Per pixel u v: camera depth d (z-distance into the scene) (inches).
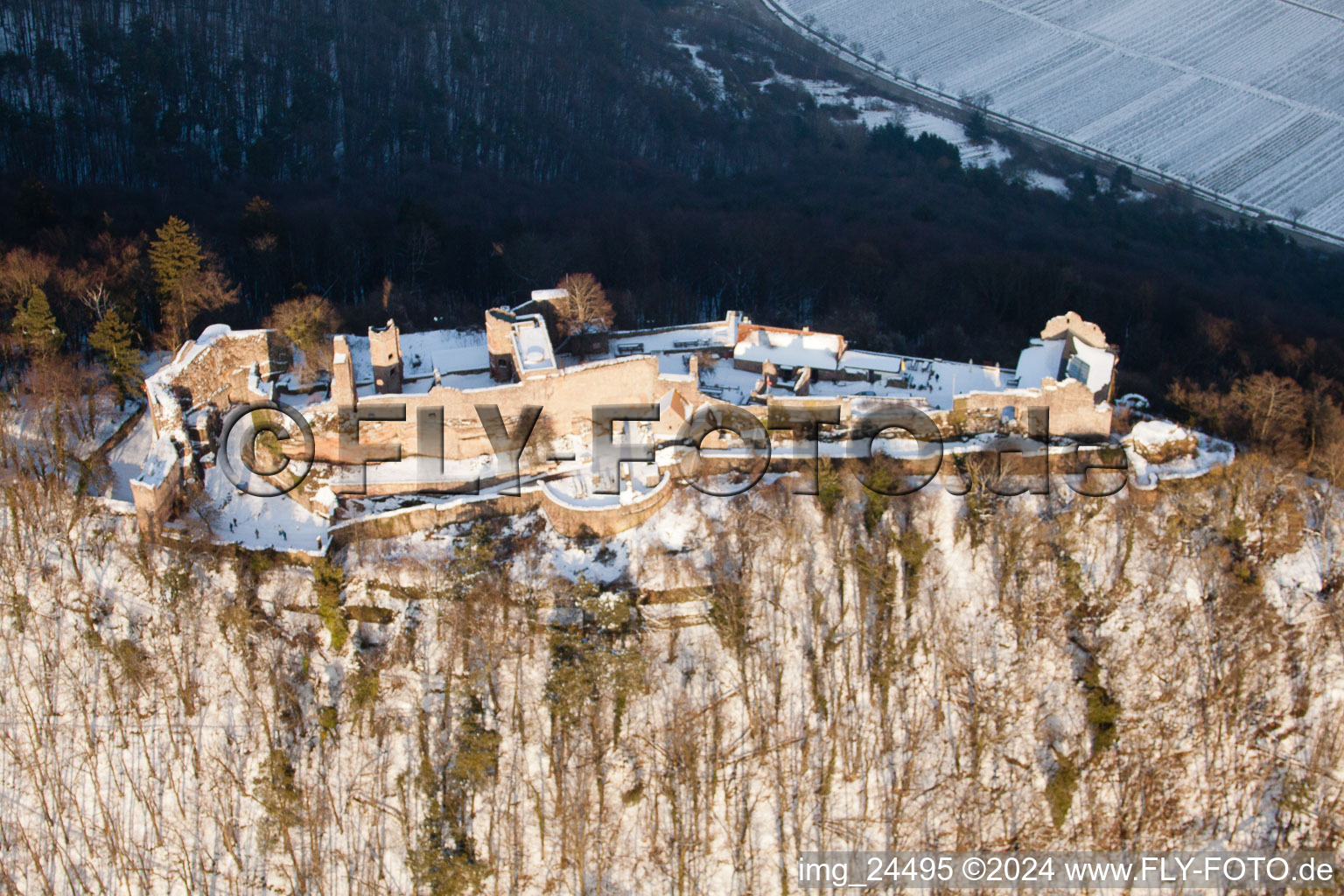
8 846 4451.3
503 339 5472.4
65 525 4894.2
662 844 4598.9
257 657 4702.3
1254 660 5012.3
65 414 5275.6
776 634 4881.9
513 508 5093.5
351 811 4571.9
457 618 4803.2
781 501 5108.3
